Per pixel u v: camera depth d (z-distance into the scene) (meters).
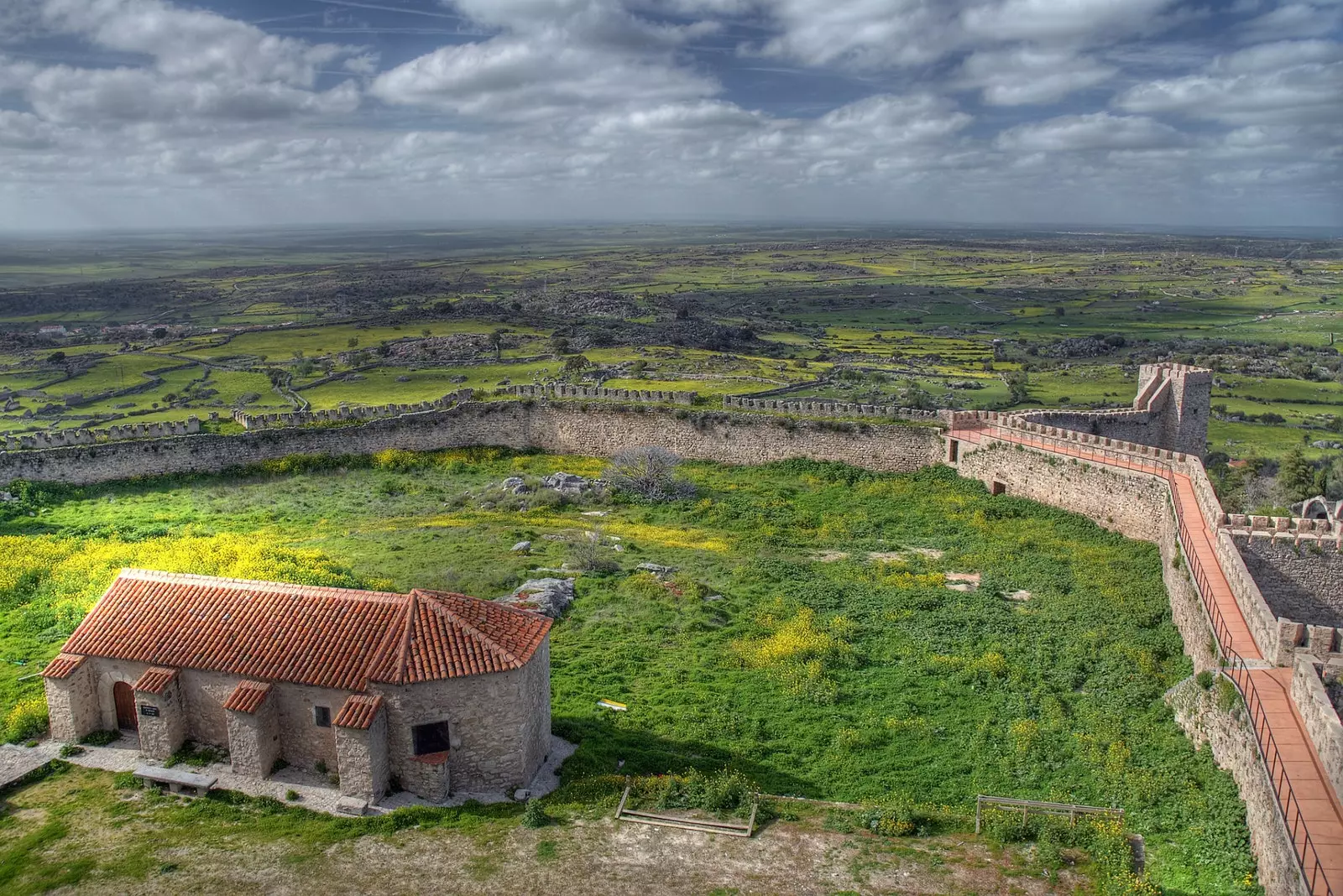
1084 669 41.25
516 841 27.73
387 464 79.44
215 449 75.38
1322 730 26.55
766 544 60.25
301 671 30.25
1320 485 84.25
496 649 30.44
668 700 37.97
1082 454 64.69
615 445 84.44
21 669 38.06
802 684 39.38
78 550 53.78
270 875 25.81
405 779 29.97
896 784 32.66
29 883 25.23
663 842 27.86
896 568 55.22
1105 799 31.34
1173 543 50.06
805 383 144.75
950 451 74.56
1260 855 26.00
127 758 31.89
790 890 25.53
